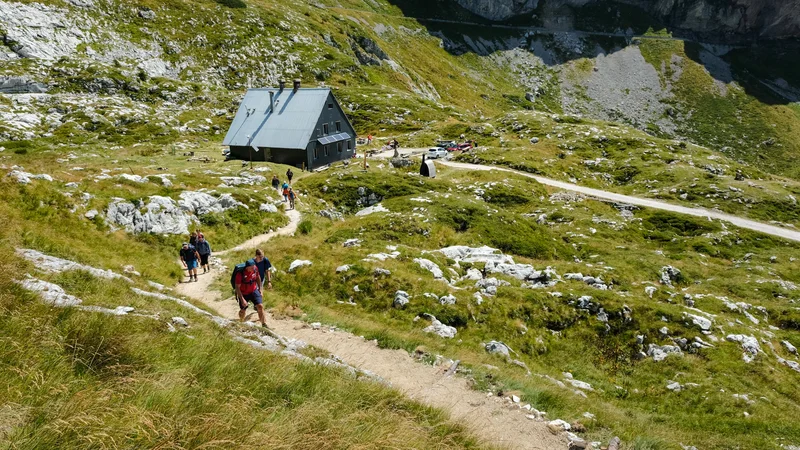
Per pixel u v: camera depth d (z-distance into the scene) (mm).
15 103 74500
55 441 5289
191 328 12078
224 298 21156
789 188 65312
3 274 9977
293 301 21672
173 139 76062
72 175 32438
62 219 24828
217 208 36531
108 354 8023
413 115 110375
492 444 10383
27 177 26250
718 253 46719
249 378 9039
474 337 21922
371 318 22031
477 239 40344
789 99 190250
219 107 97000
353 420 8398
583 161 77375
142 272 22219
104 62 97562
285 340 14711
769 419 18469
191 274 24359
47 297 10172
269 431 6797
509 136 90625
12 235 17109
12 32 89938
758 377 21516
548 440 11922
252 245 33125
